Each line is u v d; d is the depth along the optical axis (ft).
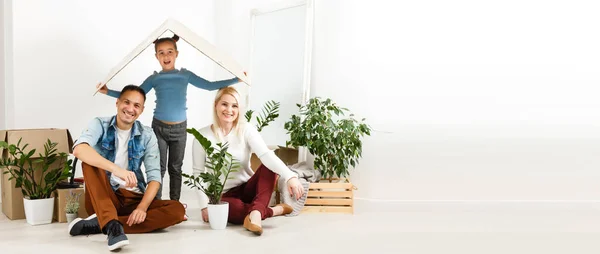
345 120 12.45
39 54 12.30
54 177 10.74
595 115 12.48
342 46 13.41
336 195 12.36
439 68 12.83
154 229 9.86
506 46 12.69
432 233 10.15
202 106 15.66
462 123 12.82
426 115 12.86
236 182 10.87
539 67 12.62
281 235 9.79
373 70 13.02
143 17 14.20
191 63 15.33
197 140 10.65
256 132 10.76
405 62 12.88
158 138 11.53
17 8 11.94
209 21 15.74
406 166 12.91
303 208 12.36
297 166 13.25
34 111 12.28
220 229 10.19
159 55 11.38
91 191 8.95
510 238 9.77
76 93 12.96
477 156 12.81
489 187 12.80
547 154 12.69
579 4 12.44
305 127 12.69
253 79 15.55
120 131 9.97
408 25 12.85
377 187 13.00
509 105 12.73
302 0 14.07
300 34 14.12
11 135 10.59
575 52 12.48
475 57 12.75
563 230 10.55
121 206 9.90
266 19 15.24
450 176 12.85
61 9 12.61
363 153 13.20
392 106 12.94
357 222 11.19
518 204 12.64
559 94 12.60
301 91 13.99
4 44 12.41
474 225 10.98
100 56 13.35
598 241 9.59
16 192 10.95
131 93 9.70
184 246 8.81
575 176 12.60
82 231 9.43
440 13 12.80
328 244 9.11
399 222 11.24
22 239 9.20
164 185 14.61
